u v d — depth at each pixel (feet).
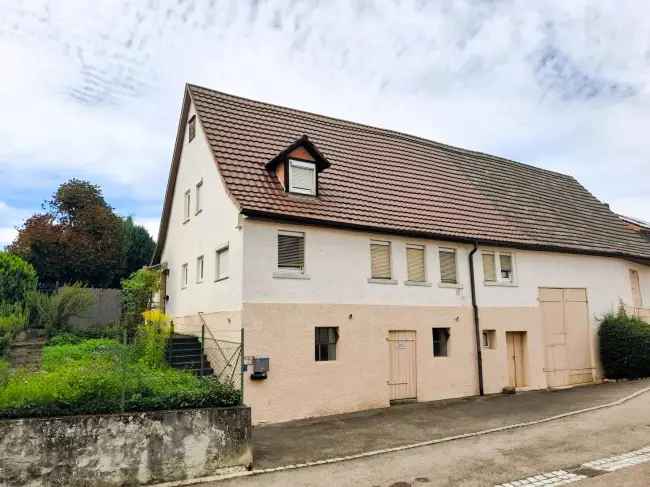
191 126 60.64
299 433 38.24
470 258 58.03
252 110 58.65
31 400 25.72
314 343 45.62
